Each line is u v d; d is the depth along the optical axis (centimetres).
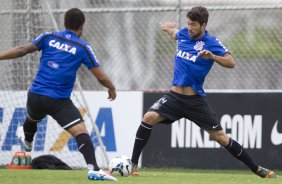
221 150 3756
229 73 3994
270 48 3934
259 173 2952
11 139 4009
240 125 3766
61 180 2664
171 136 3828
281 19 3906
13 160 3803
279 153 3716
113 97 2630
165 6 4050
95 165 2538
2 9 4128
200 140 3784
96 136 3800
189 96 2873
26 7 4056
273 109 3734
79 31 2594
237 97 3778
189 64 2850
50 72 2547
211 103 3806
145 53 4138
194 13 2780
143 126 2944
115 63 4181
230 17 3984
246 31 3966
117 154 3909
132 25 4147
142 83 4141
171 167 3825
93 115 3950
